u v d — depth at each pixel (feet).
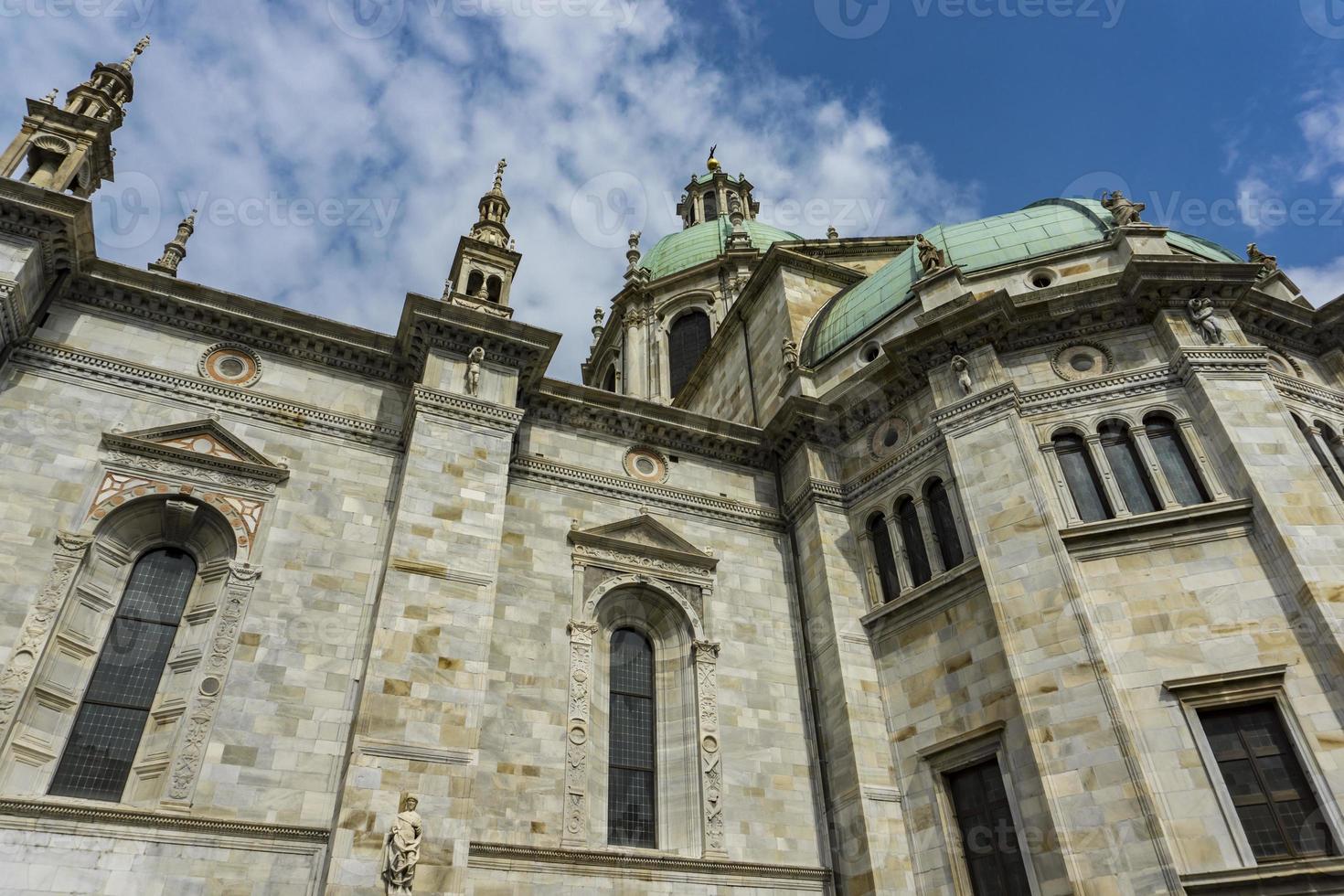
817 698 89.20
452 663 72.33
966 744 77.00
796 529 100.89
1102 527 78.54
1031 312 91.76
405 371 91.97
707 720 84.53
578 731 79.10
